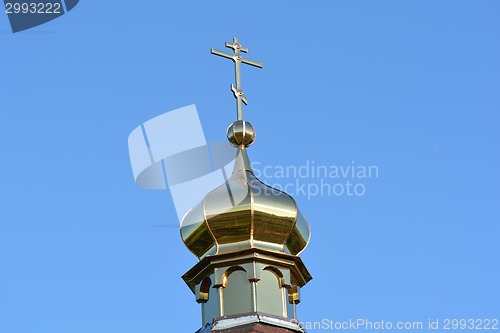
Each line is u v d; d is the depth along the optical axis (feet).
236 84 229.04
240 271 215.10
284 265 216.33
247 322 211.00
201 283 217.15
